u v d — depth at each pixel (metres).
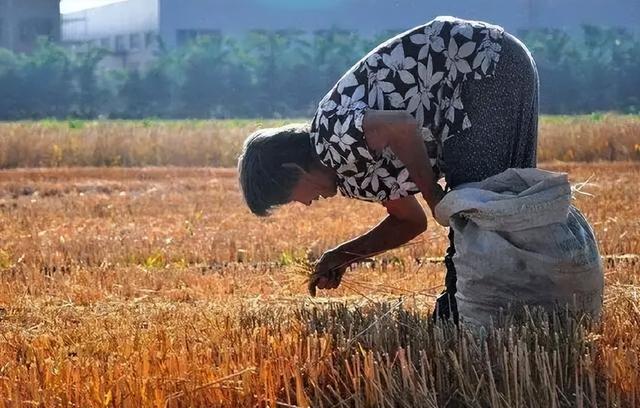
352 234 13.78
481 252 6.34
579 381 5.65
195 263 12.31
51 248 12.98
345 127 6.13
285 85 53.59
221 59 54.00
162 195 20.16
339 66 53.53
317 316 7.06
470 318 6.43
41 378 5.89
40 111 54.34
